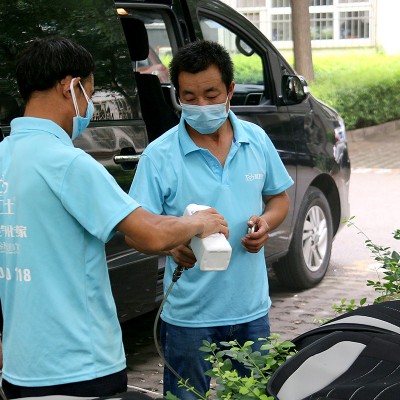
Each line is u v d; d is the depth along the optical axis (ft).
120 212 10.09
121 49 18.71
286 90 24.98
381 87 70.08
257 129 13.65
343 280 28.07
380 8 93.20
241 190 13.10
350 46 94.94
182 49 12.76
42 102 10.41
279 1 94.68
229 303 13.08
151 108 22.38
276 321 23.79
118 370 10.61
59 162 10.11
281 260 26.05
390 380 8.59
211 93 12.62
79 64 10.38
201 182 12.92
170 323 13.21
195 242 11.20
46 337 10.23
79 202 10.09
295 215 25.39
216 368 11.13
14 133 10.51
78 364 10.24
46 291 10.20
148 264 18.85
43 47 10.31
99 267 10.43
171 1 21.89
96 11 18.25
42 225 10.19
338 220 28.66
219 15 23.38
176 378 13.28
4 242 10.50
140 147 18.83
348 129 67.92
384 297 16.53
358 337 9.35
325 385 8.81
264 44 24.75
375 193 44.21
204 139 13.09
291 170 24.95
